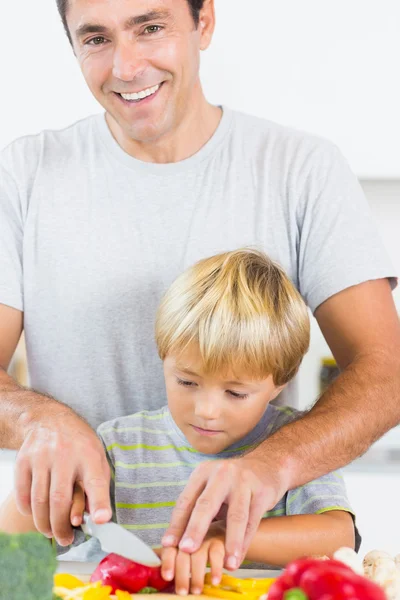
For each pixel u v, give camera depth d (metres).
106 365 1.48
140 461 1.36
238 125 1.50
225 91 2.44
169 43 1.27
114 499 1.35
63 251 1.47
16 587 0.77
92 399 1.49
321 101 2.44
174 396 1.27
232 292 1.23
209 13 1.40
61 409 1.16
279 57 2.42
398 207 2.59
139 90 1.28
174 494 1.34
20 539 0.79
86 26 1.26
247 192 1.46
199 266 1.31
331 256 1.41
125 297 1.46
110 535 0.96
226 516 1.05
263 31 2.41
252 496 1.00
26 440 1.10
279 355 1.24
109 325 1.46
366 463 2.40
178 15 1.27
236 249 1.41
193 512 0.97
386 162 2.45
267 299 1.24
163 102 1.32
